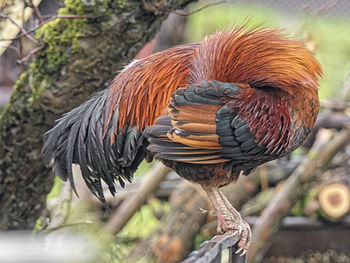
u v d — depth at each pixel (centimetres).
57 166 737
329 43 1566
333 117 1332
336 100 1432
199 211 1278
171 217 1295
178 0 889
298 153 1616
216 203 676
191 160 630
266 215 1329
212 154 630
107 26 870
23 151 978
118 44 895
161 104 689
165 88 685
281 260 1453
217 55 647
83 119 724
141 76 698
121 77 715
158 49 1588
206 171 655
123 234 1350
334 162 1458
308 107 639
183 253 1284
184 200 1290
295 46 643
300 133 646
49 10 1207
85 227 1080
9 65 1571
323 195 1414
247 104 622
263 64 634
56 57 897
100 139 707
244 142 623
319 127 1341
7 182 1009
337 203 1409
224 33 662
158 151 628
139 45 920
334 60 1576
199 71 660
